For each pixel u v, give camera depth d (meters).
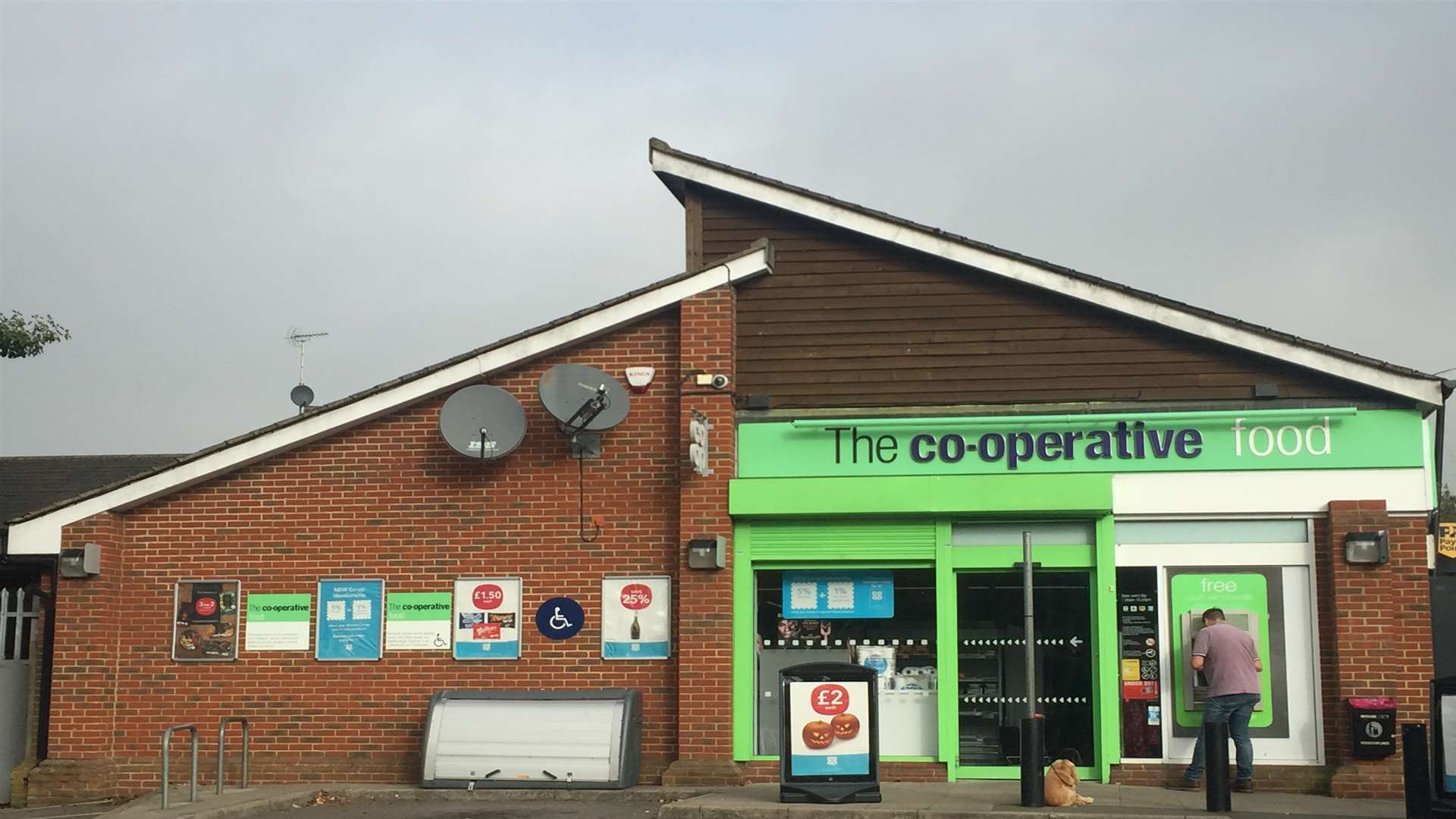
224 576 15.88
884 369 15.28
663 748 14.97
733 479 15.04
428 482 15.76
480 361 15.64
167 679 15.77
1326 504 14.34
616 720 14.48
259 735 15.57
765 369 15.43
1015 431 14.86
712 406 15.15
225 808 13.19
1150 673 14.46
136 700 15.77
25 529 15.83
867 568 15.07
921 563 14.94
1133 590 14.62
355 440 15.94
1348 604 14.06
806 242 15.69
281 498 15.93
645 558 15.29
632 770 14.56
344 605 15.70
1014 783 14.43
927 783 14.49
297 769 15.45
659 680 15.09
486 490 15.66
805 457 15.13
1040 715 12.91
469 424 15.30
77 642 15.66
